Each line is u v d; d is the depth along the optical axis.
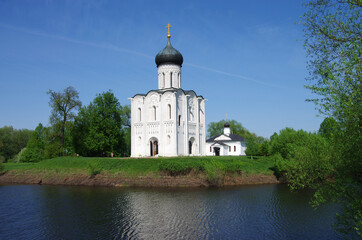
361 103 14.38
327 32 16.28
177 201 38.19
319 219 29.56
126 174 53.72
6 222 29.73
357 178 17.22
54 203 38.09
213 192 44.50
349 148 15.87
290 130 57.28
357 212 17.05
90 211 33.56
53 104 71.50
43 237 25.25
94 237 25.05
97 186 52.22
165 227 27.39
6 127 127.69
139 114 70.25
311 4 16.83
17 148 119.69
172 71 69.38
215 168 50.69
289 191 45.22
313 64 16.66
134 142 69.88
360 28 15.42
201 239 24.27
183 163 51.72
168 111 65.50
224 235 25.17
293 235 25.03
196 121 70.19
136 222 29.03
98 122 72.75
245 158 66.75
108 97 74.88
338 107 15.09
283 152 54.88
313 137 37.56
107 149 74.06
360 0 15.09
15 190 49.16
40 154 87.25
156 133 66.25
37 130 93.19
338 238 24.16
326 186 19.48
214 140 106.19
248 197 40.53
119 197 41.25
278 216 30.80
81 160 61.69
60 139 74.19
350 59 15.08
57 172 59.78
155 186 49.88
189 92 69.25
